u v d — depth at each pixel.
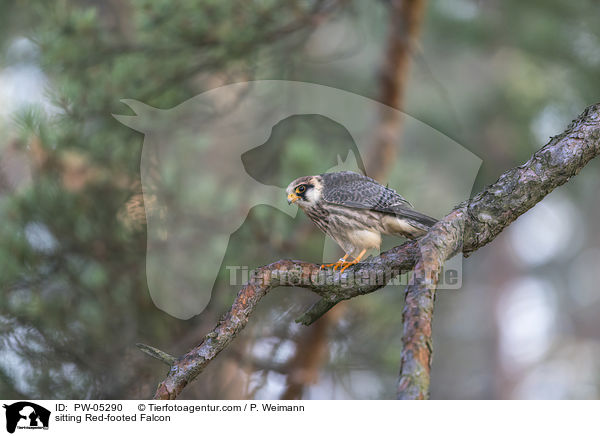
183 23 9.01
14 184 9.52
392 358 10.36
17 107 9.19
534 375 31.22
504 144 16.53
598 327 32.81
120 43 9.41
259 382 9.46
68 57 9.16
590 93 15.65
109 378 9.02
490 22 16.53
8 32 11.77
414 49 9.76
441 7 16.17
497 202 4.71
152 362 8.96
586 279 32.72
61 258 8.95
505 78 17.14
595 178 18.72
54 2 9.48
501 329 28.97
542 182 4.68
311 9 9.59
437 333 23.81
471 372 28.58
